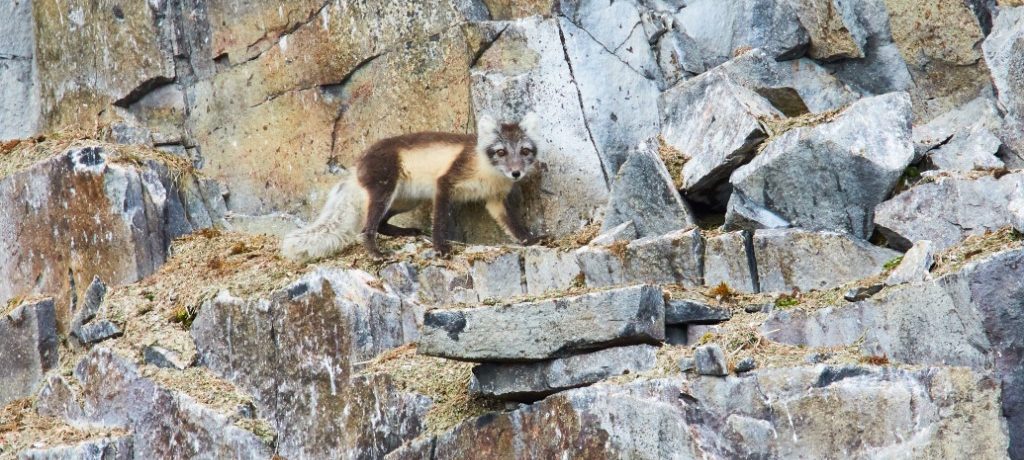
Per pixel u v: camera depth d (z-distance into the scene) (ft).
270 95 51.60
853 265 34.94
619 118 46.01
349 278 37.88
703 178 39.34
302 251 42.52
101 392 40.19
